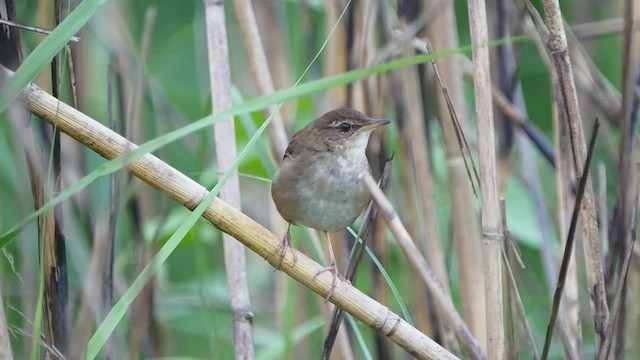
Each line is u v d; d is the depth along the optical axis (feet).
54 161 23.81
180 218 32.63
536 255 40.68
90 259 29.55
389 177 33.35
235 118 32.12
